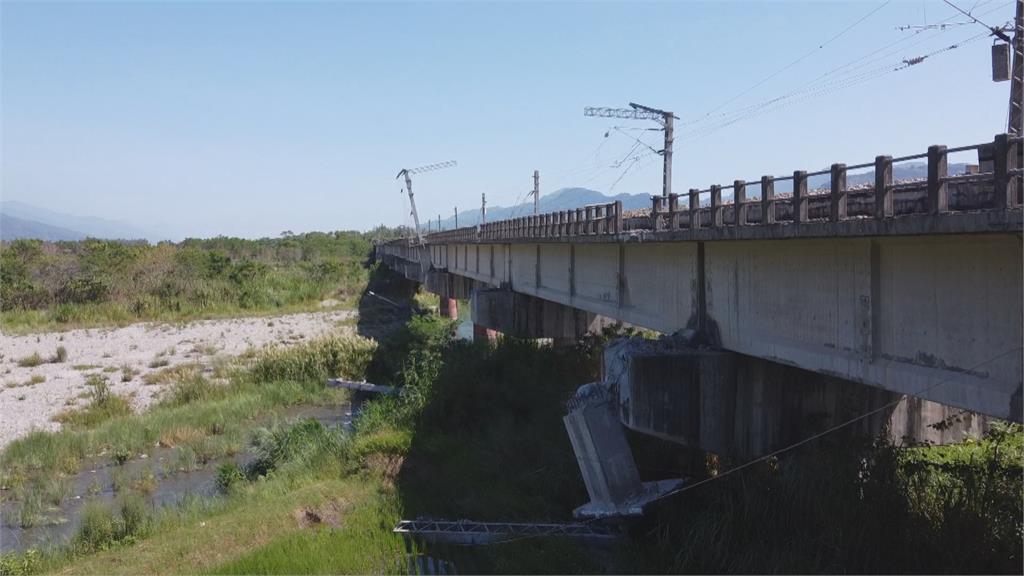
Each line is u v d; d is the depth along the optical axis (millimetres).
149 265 80438
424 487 21766
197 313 69188
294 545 17906
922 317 11227
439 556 16969
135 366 46125
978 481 13914
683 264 19156
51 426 32906
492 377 30516
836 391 17203
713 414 17047
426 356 34656
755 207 14789
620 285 23234
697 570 14906
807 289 14000
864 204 11969
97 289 69812
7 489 25375
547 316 35688
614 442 18609
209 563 17812
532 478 21844
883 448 15492
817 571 13297
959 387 10578
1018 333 9578
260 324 64250
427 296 84750
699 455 20203
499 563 16141
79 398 37781
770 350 15305
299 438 26891
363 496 21344
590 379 31219
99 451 29000
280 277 86688
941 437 18328
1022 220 8312
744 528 15078
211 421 31938
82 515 21781
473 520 19078
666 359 16828
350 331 57438
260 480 23703
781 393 16719
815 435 16234
